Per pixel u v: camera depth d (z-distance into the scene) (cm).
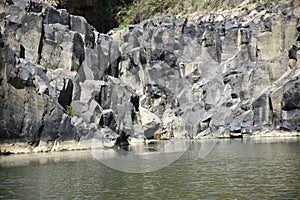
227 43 5453
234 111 5041
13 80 3145
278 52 5306
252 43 5381
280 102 5003
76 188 1800
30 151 3238
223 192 1694
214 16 5797
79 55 4106
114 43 4638
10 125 3122
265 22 5412
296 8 5328
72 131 3484
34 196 1653
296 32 5241
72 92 3812
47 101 3359
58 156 2991
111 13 6894
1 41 3088
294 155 2853
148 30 5338
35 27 3831
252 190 1722
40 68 3562
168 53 5153
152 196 1638
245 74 5238
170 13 6825
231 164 2491
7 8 3716
